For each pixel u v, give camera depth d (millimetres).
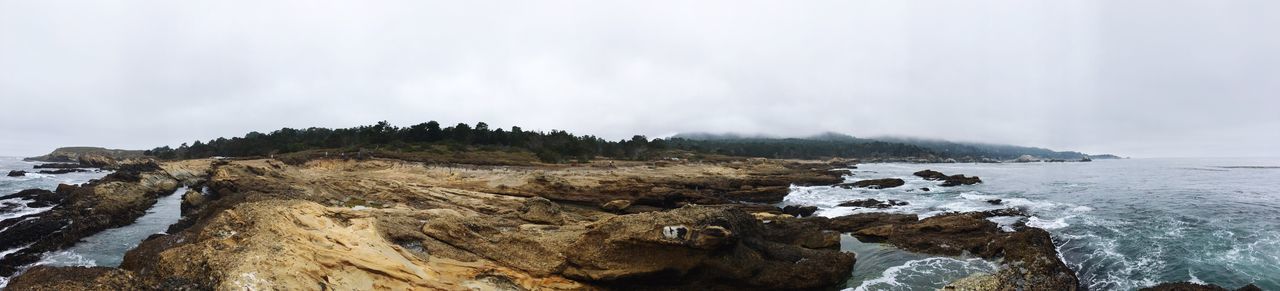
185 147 132250
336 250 14609
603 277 17172
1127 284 18469
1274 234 24656
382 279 14344
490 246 18297
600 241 17656
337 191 36688
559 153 91312
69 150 168250
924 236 24891
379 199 34781
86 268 12578
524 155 86188
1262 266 19359
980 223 25781
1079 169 123250
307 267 13289
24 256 23359
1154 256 21203
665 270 17422
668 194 41250
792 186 61219
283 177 41250
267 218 15539
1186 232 25484
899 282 19219
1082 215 31859
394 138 94750
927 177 79000
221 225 15766
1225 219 29516
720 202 41156
